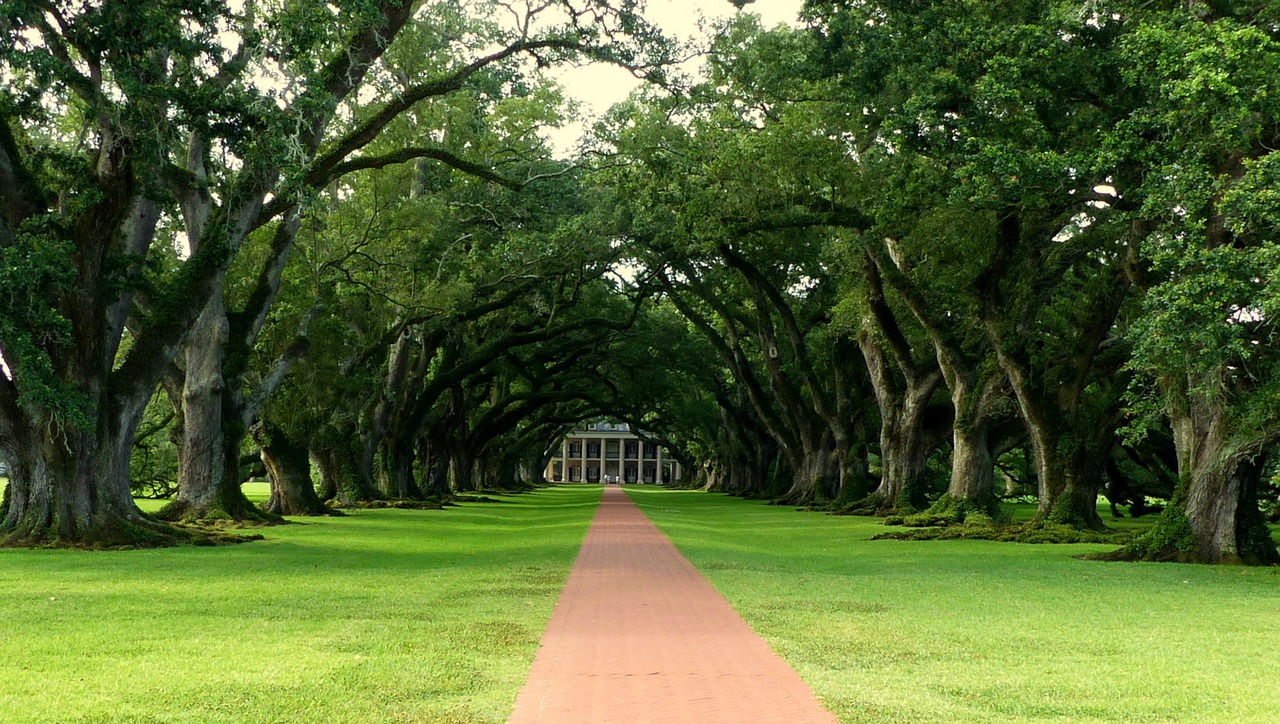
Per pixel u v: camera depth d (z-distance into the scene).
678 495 80.56
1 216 19.88
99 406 21.16
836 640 10.16
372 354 37.88
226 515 28.11
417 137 33.00
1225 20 16.92
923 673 8.54
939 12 21.77
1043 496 28.25
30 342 18.34
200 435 27.94
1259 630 11.08
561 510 47.78
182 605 12.45
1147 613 12.48
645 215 35.81
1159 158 17.66
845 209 27.23
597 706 7.30
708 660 9.05
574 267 39.78
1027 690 7.86
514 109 38.25
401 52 28.30
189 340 27.59
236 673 8.26
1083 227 28.55
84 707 7.07
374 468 51.44
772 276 46.66
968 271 26.17
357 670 8.40
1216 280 15.22
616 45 22.95
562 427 105.19
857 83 22.83
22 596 13.26
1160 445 43.09
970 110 20.22
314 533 27.55
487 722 6.80
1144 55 17.19
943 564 19.73
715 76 29.98
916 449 39.66
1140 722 6.92
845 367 47.81
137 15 17.84
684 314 54.03
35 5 17.91
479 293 41.75
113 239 21.31
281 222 27.83
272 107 19.16
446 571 17.23
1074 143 20.33
